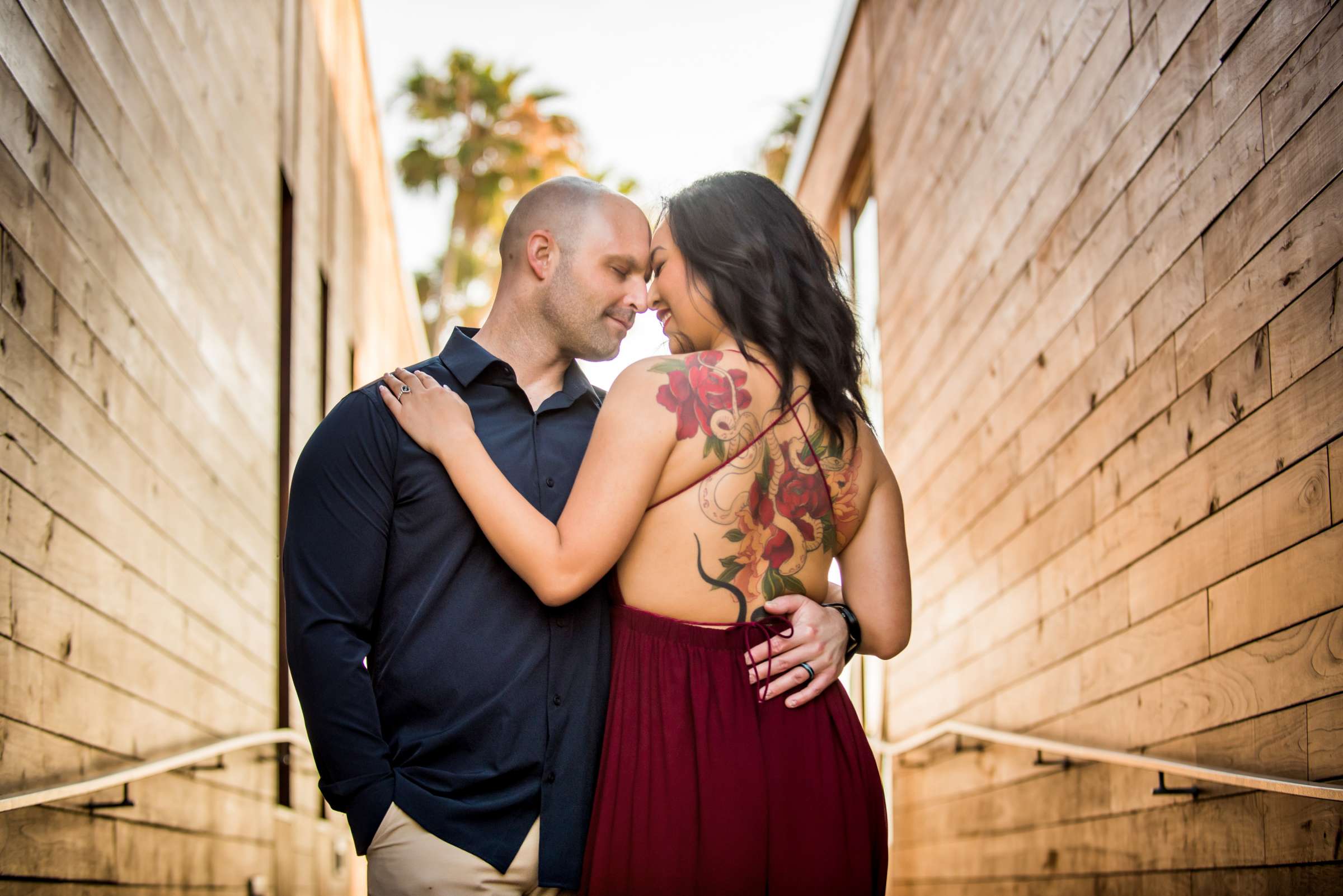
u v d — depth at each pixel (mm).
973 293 4660
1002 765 4199
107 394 3078
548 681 1969
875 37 6742
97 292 3010
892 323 6281
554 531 1900
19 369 2484
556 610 2004
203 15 4168
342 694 1914
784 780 1844
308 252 6559
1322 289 2184
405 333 13242
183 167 3877
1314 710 2193
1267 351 2389
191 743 3904
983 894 4414
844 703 1966
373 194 9867
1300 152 2273
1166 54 2900
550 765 1936
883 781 6484
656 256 2105
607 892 1811
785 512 1961
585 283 2121
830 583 2221
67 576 2760
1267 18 2414
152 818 3430
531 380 2176
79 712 2832
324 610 1954
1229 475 2539
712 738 1838
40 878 2566
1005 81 4277
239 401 4719
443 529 2004
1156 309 2934
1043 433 3793
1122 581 3131
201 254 4109
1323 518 2174
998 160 4352
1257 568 2414
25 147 2537
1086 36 3453
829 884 1820
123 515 3191
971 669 4648
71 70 2842
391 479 2012
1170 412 2848
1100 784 3262
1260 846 2400
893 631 2074
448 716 1950
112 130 3146
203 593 4094
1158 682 2893
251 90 5012
